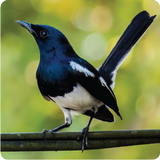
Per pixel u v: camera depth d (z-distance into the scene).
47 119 11.80
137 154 11.30
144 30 9.27
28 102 12.23
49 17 13.40
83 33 13.50
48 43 7.53
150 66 12.94
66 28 13.48
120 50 9.07
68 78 7.42
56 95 7.69
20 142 6.19
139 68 12.98
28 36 13.04
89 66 7.85
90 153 11.27
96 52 13.14
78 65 7.51
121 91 12.39
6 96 12.35
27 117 11.90
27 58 12.72
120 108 12.23
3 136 6.14
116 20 13.76
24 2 13.59
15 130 11.73
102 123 12.15
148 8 13.79
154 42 13.76
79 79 7.45
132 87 12.50
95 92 7.70
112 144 6.45
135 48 13.28
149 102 12.49
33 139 6.25
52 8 13.63
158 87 12.57
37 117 11.82
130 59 13.07
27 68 12.65
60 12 13.60
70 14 13.68
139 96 12.43
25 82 12.55
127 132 6.40
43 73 7.55
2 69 12.77
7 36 13.32
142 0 13.71
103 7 14.09
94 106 7.96
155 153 11.27
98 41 13.42
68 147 6.42
